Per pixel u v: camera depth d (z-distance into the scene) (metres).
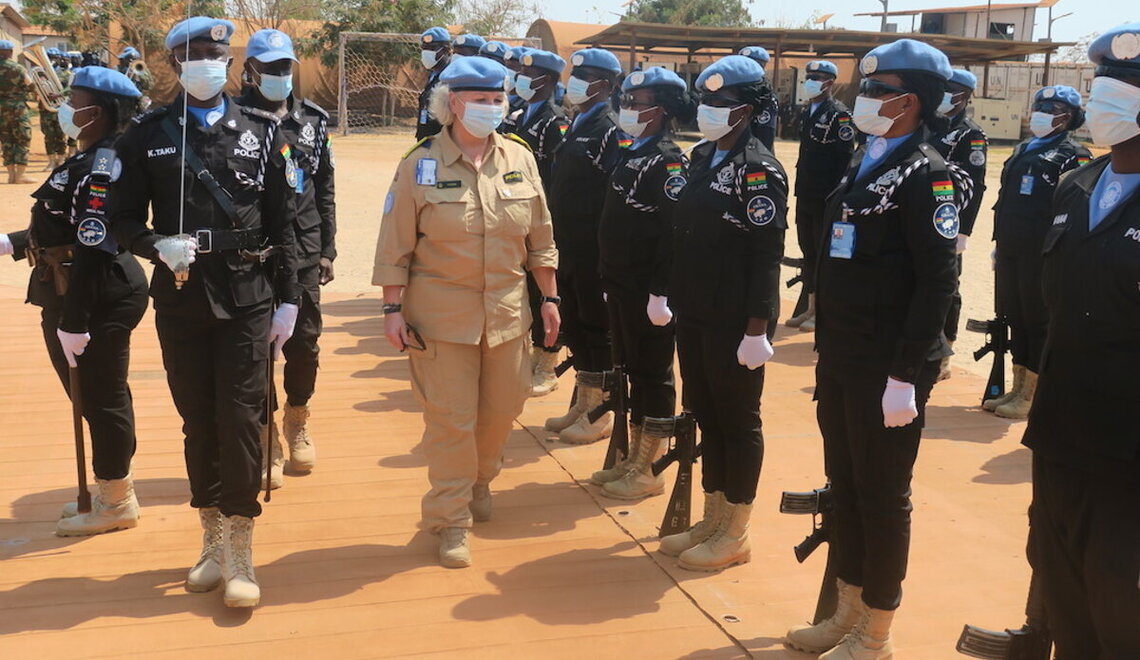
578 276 5.57
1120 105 2.50
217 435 3.89
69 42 30.47
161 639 3.52
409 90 34.66
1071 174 2.78
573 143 5.55
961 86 6.73
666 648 3.54
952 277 3.05
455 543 4.16
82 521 4.39
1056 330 2.68
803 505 3.53
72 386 4.20
